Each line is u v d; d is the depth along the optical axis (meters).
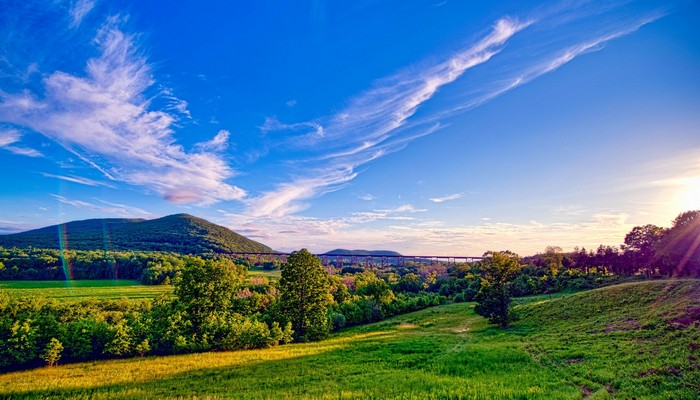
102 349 44.00
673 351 26.44
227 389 28.17
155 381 31.27
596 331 38.72
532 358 32.09
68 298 76.50
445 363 33.41
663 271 80.19
